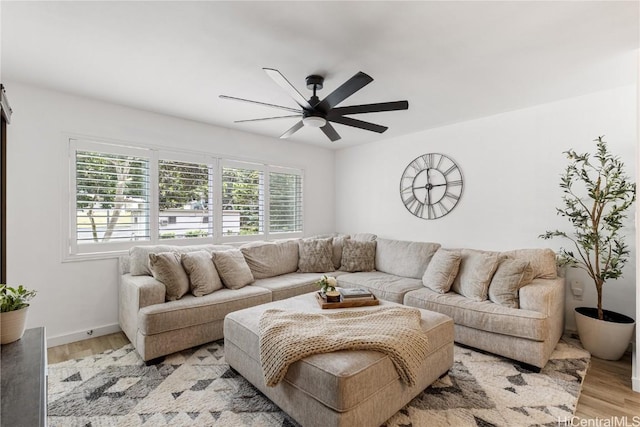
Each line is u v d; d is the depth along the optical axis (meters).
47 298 2.78
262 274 3.62
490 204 3.56
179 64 2.33
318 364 1.55
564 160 3.07
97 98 3.01
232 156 4.09
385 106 2.28
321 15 1.73
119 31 1.91
